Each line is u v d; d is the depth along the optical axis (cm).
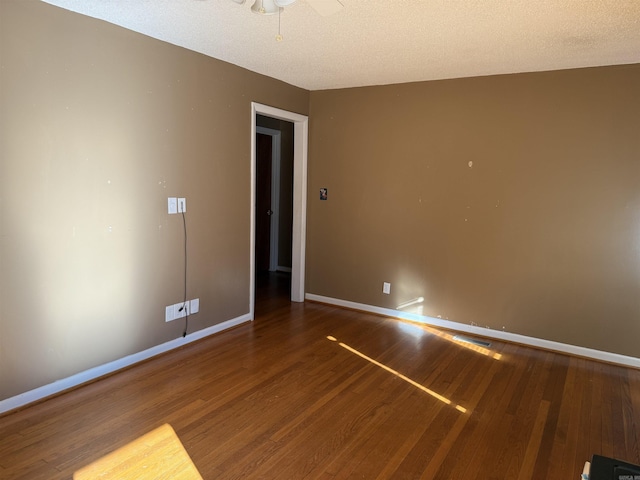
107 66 286
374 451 228
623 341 349
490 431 250
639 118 332
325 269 497
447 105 407
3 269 245
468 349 374
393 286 453
